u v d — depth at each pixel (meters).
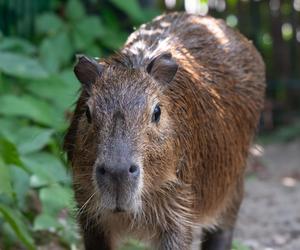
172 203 7.09
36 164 9.21
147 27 8.08
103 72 6.79
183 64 7.38
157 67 6.80
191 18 8.34
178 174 7.04
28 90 10.98
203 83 7.55
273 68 18.05
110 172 6.12
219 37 8.23
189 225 7.26
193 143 7.24
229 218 8.77
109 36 12.82
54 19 12.42
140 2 14.17
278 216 11.30
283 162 15.00
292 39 17.92
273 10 17.89
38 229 8.73
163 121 6.64
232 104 8.00
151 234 7.27
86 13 13.62
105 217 7.21
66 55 12.22
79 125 6.83
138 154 6.25
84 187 7.04
